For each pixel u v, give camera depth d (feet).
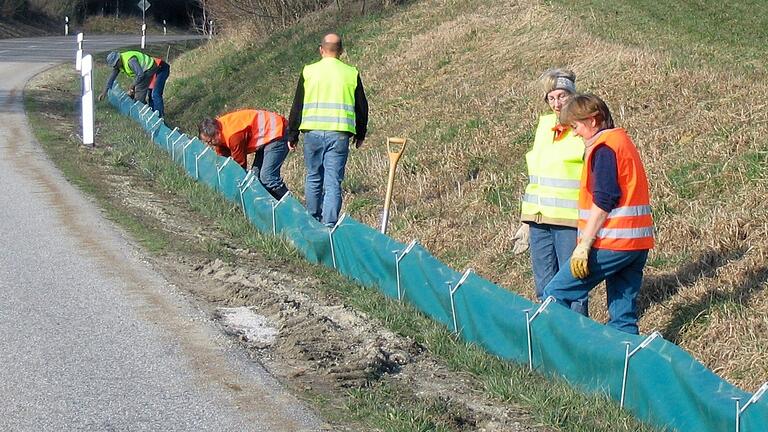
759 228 28.78
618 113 43.80
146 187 44.01
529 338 22.79
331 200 35.83
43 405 18.75
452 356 23.29
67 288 26.99
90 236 33.17
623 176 21.52
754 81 43.78
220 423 18.29
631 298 22.62
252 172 39.22
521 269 32.17
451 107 54.34
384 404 19.72
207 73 94.68
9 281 27.48
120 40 178.91
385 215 33.86
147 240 33.17
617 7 71.20
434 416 19.20
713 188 32.99
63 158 49.32
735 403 18.02
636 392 20.08
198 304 26.16
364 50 75.97
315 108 35.86
